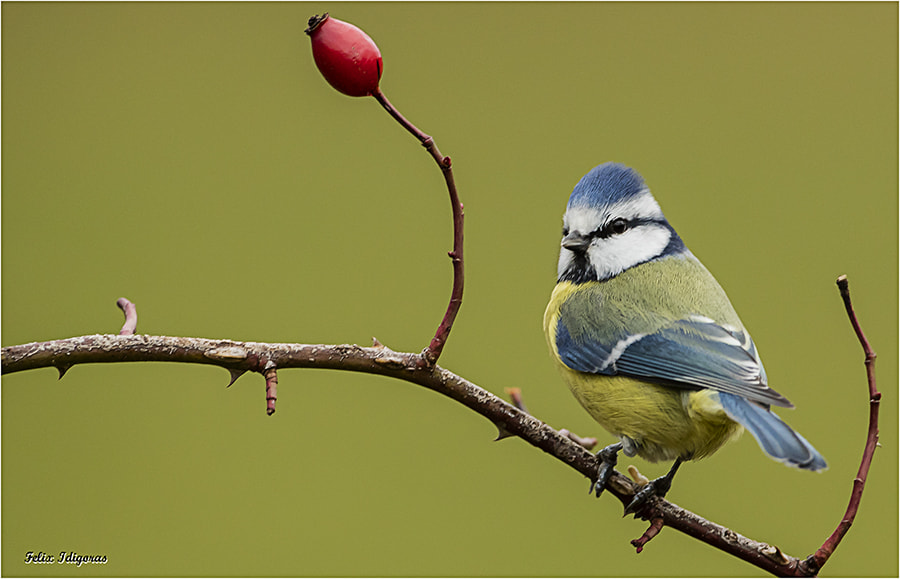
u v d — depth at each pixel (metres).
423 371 5.84
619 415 7.30
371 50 4.83
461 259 5.56
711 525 6.38
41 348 5.39
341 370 5.72
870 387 5.70
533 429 6.38
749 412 6.35
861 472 5.72
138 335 5.54
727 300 7.71
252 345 5.61
